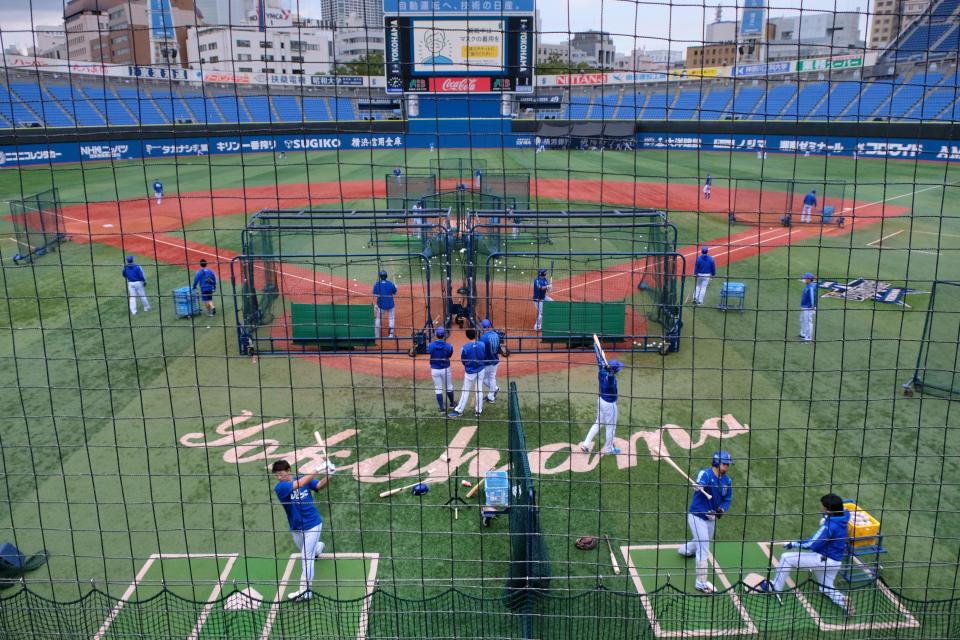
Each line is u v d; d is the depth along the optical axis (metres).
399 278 25.52
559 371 18.27
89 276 26.31
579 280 24.77
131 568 10.93
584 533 11.62
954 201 39.00
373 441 14.58
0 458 13.95
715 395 16.66
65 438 14.80
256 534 11.73
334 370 18.34
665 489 12.86
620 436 14.77
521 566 9.68
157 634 9.59
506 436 14.77
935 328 20.44
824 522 9.98
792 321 21.70
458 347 20.05
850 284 25.12
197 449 14.26
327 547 11.30
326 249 29.70
